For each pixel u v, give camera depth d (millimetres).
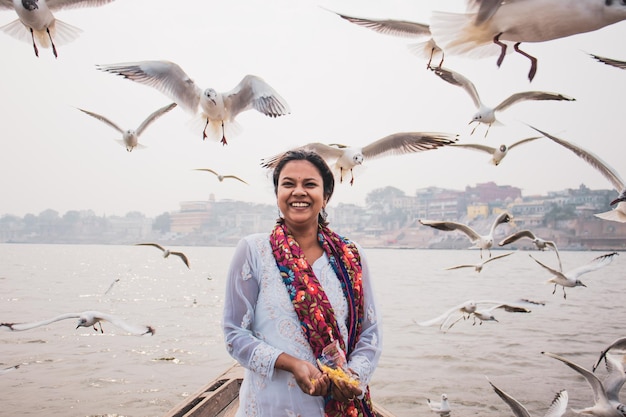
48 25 4633
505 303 7734
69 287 35188
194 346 14328
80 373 11492
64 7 4738
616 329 17391
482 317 7715
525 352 13562
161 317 20469
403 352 13609
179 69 5152
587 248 78250
